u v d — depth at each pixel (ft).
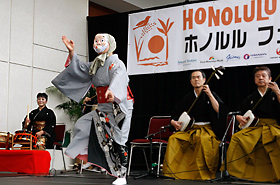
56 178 16.66
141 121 28.09
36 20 26.71
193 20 24.80
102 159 13.41
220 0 24.14
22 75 25.62
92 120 13.55
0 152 18.88
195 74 17.71
